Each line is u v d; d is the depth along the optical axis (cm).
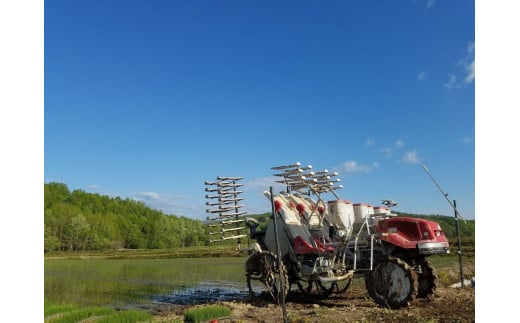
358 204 1199
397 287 1041
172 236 10256
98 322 1001
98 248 9044
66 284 2191
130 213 12450
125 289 1922
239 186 1298
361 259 1167
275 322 934
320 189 1221
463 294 1233
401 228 1117
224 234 1258
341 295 1356
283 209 1262
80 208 11250
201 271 2856
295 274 1240
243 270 2886
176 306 1385
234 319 991
